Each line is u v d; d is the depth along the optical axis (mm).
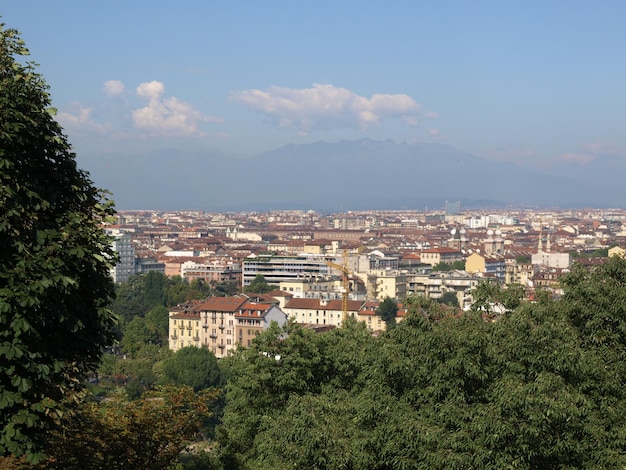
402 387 61781
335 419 62719
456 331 59219
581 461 54188
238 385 84812
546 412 51312
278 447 61500
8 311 43219
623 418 57219
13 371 43688
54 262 46188
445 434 55125
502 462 52594
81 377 51875
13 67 49625
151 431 57250
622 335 64688
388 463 58594
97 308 51125
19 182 46781
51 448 49656
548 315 60000
